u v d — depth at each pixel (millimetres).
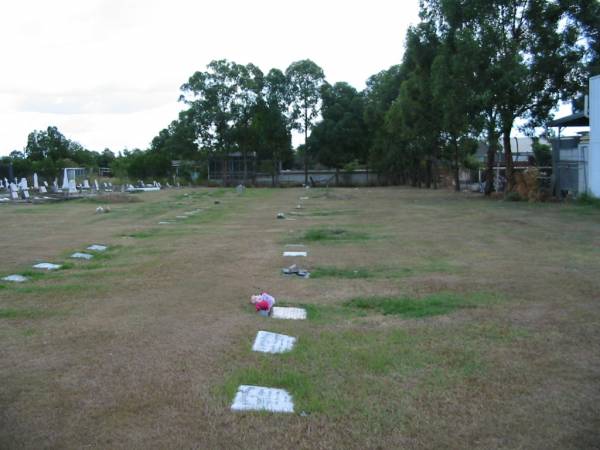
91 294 7969
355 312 6957
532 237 13758
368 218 20047
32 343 5734
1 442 3703
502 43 24953
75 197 30906
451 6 26219
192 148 57781
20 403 4301
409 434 3787
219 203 29109
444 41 27562
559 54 24812
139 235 15172
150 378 4766
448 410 4141
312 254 11711
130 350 5492
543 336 5840
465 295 7723
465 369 4934
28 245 13047
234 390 4480
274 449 3609
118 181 54125
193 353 5379
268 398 4352
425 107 33812
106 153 77500
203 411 4141
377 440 3713
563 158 26344
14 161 48750
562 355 5270
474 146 36594
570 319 6449
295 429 3867
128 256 11586
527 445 3641
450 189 43406
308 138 60125
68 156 64000
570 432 3803
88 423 3973
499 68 24234
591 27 24781
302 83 58750
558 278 8734
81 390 4531
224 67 55844
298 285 8555
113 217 20781
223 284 8641
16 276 9227
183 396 4395
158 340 5793
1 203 27750
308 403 4254
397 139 47344
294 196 35969
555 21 25188
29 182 47188
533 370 4906
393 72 48312
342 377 4773
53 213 22359
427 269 9812
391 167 55062
